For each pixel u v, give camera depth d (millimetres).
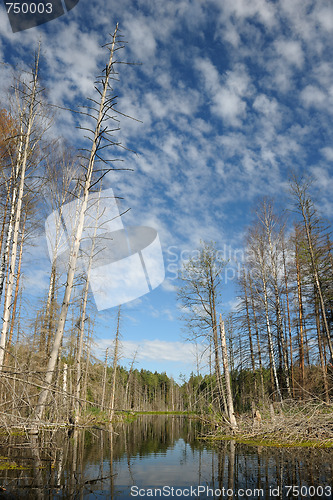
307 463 7996
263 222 22688
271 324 21500
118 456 9453
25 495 5055
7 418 8242
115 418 27438
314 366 20672
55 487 5590
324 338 20828
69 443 11641
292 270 22688
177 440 14711
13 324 16344
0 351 10227
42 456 8484
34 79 13008
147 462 8570
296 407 13391
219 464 8211
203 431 20406
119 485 5945
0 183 13133
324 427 12203
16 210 12273
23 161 12422
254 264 22109
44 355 16172
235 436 14672
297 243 22500
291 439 12258
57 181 16172
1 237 13336
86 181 10992
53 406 9031
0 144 12742
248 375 24094
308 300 22172
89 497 5070
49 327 17781
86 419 18641
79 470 7137
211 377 19734
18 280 17031
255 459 8797
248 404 22172
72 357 19281
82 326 17469
